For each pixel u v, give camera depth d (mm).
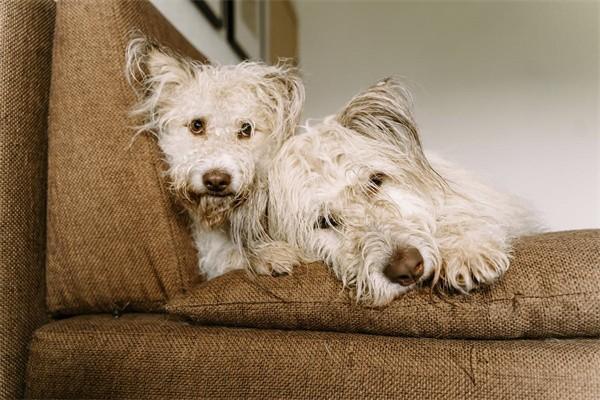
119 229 1302
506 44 3611
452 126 3717
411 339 1069
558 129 3531
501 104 3637
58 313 1394
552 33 3518
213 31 2584
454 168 1604
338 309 1118
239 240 1414
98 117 1282
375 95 1503
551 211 3523
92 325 1225
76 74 1291
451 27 3734
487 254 1076
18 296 1267
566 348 971
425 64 3809
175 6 2080
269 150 1587
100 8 1296
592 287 980
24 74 1282
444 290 1102
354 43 3996
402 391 997
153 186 1309
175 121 1509
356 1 3969
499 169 3625
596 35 3430
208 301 1163
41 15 1354
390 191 1422
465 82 3701
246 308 1146
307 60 4102
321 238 1399
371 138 1492
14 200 1255
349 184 1403
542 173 3562
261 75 1638
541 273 1031
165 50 1498
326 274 1226
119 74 1288
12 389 1250
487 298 1034
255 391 1064
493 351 992
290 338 1098
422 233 1216
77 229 1314
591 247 1051
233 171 1381
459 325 1043
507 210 1496
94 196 1296
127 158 1289
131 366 1127
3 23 1241
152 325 1201
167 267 1318
